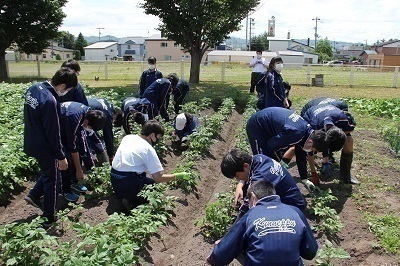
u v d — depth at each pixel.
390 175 7.35
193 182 6.71
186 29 20.16
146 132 5.86
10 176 6.28
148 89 9.36
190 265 4.59
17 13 23.00
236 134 10.32
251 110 11.75
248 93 16.86
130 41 91.00
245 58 64.06
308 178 6.91
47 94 4.70
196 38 20.89
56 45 93.81
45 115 4.66
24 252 4.14
